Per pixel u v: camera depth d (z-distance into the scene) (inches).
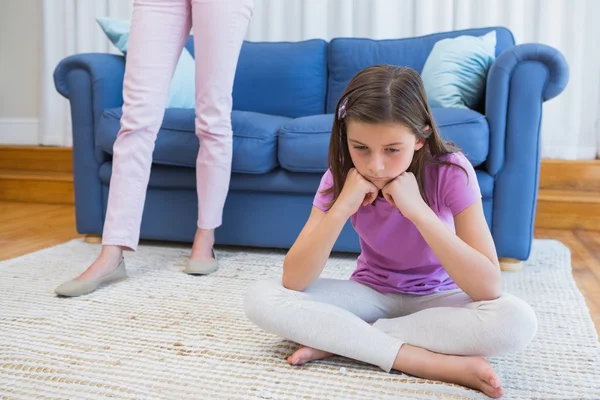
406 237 46.7
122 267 70.1
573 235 101.5
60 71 89.4
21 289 65.9
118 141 70.9
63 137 148.9
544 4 121.3
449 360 41.2
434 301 47.4
